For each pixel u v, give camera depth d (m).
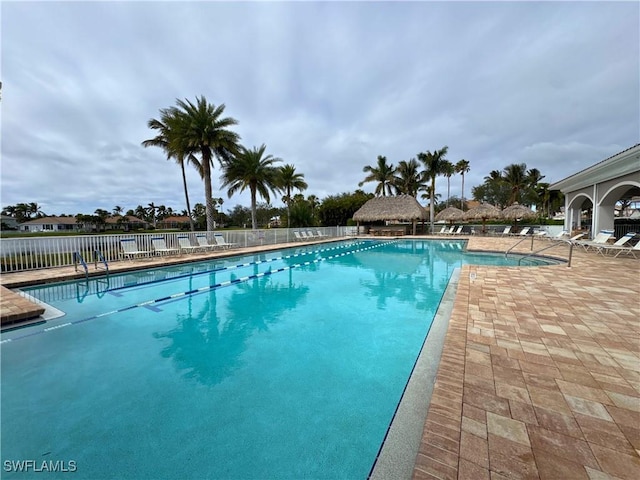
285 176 28.12
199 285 7.80
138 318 5.26
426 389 2.76
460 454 1.74
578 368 2.73
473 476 1.59
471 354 3.03
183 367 3.49
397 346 4.05
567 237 15.09
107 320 5.15
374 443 2.28
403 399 2.60
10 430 2.42
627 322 3.92
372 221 26.53
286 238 18.14
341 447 2.24
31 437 2.35
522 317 4.14
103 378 3.24
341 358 3.70
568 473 1.59
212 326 4.86
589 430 1.92
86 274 7.90
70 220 59.31
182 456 2.16
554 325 3.83
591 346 3.19
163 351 3.93
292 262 11.76
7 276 7.40
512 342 3.31
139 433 2.39
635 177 10.27
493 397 2.29
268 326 4.84
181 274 9.10
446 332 3.80
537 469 1.62
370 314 5.43
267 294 6.93
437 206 49.25
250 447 2.25
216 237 13.62
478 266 8.52
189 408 2.71
